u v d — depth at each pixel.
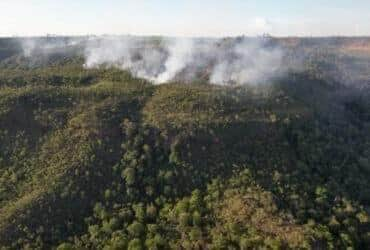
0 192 154.12
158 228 142.25
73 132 173.75
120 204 151.50
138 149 167.88
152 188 155.62
